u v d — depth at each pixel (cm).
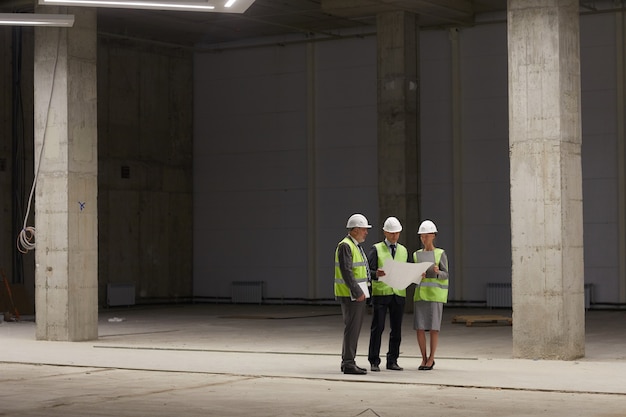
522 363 1709
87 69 2262
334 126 3581
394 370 1597
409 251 3059
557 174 1764
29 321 2959
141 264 3725
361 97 3528
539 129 1777
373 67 3503
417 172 3102
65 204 2227
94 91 2280
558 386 1397
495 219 3319
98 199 3588
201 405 1248
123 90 3675
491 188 3325
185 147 3856
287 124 3675
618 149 3138
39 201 2264
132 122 3700
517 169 1798
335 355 1866
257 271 3731
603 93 3161
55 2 1730
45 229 2255
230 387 1419
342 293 1537
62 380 1521
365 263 1541
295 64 3656
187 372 1602
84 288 2258
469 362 1727
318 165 3609
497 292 3281
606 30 3159
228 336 2362
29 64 3341
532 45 1786
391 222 1582
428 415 1155
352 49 3544
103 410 1216
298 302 3647
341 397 1308
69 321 2227
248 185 3750
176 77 3834
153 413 1191
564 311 1761
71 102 2230
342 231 3562
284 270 3678
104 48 3616
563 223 1766
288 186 3666
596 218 3162
